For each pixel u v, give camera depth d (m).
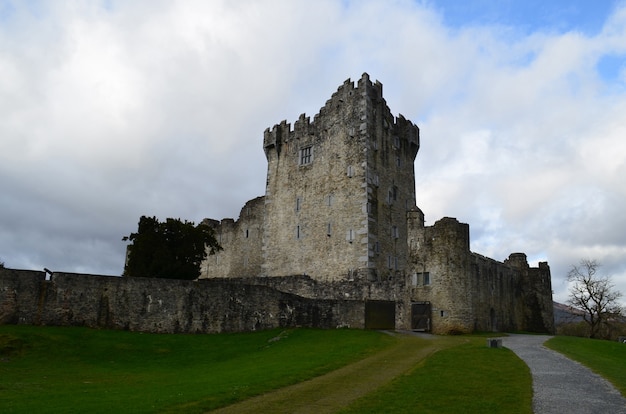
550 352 32.78
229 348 38.25
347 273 57.53
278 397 20.88
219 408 19.16
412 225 51.00
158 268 53.66
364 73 62.12
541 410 18.33
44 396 22.09
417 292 48.94
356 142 60.59
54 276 39.72
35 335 35.38
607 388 21.81
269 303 45.59
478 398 20.05
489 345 33.56
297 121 67.50
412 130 68.81
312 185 63.62
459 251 48.84
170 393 21.80
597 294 68.81
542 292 66.12
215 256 79.12
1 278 38.09
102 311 40.44
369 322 47.94
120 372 30.50
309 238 62.12
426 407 18.78
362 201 58.28
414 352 33.25
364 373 26.12
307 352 34.09
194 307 42.97
